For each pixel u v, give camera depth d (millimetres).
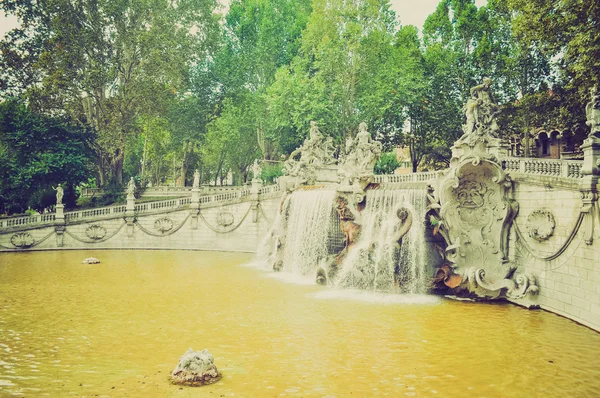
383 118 56438
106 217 53000
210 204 51469
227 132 68438
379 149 31719
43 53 57094
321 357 16938
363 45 54688
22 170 54500
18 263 41438
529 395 13828
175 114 68812
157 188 68125
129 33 61250
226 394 13680
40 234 51969
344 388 14203
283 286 30453
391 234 28656
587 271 21062
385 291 28219
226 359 16703
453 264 26953
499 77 50250
